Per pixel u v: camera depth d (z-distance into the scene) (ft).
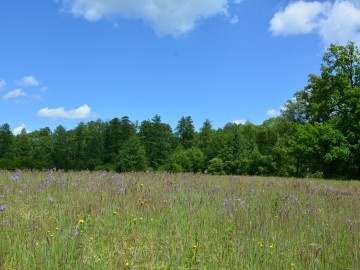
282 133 238.07
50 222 20.38
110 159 304.71
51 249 15.85
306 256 17.03
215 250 17.79
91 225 20.63
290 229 22.18
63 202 26.86
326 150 138.51
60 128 313.53
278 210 27.78
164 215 23.41
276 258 17.26
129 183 35.96
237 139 243.60
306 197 37.63
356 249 18.52
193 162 275.18
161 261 16.17
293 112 221.66
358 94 134.92
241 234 20.11
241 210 26.32
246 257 17.02
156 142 325.62
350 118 134.62
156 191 32.01
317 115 152.87
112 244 18.08
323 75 150.20
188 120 382.22
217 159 239.91
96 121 370.12
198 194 33.06
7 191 29.07
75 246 16.66
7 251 15.71
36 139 358.64
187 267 16.17
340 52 146.41
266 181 55.26
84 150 310.04
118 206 24.73
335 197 39.60
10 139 331.57
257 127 300.81
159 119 331.77
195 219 22.38
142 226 21.01
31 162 105.09
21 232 18.24
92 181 37.27
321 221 25.40
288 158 205.05
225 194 34.01
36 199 26.96
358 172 138.92
